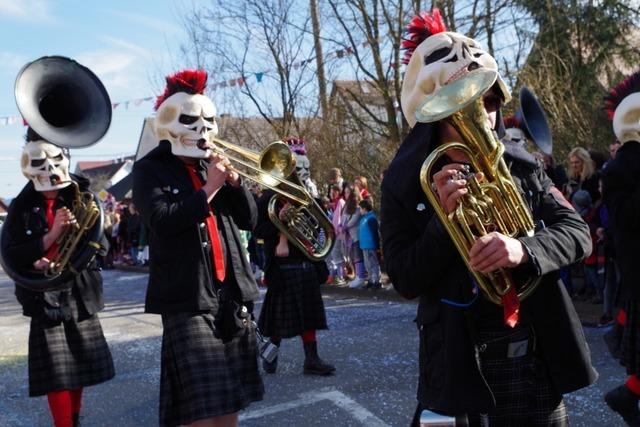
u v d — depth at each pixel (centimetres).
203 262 296
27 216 380
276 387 473
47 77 364
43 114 371
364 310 794
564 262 195
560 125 959
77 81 370
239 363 306
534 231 198
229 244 311
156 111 325
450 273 198
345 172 1367
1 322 890
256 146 1525
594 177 658
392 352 555
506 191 187
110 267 1912
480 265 180
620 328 339
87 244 381
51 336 378
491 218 188
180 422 294
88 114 372
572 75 1081
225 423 298
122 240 1914
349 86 1448
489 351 199
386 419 391
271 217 422
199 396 284
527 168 214
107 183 4212
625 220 300
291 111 1456
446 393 192
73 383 379
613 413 374
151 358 597
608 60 1111
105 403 464
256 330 321
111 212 2133
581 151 674
